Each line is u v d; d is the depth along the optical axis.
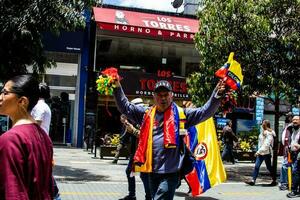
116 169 15.63
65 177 13.17
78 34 23.17
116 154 17.36
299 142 11.56
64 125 23.53
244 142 21.27
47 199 2.97
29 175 2.81
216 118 24.53
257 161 13.67
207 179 9.52
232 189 12.68
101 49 24.44
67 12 12.92
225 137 19.88
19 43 13.07
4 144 2.76
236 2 14.37
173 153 5.31
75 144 23.45
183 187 12.51
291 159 12.02
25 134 2.86
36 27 12.96
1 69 12.98
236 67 5.06
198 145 9.62
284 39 14.24
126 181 13.06
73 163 16.89
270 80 14.21
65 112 23.58
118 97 5.54
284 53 14.60
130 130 8.49
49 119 6.36
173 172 5.29
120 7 23.88
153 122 5.38
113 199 10.07
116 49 24.70
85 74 23.53
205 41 14.94
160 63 25.42
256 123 25.39
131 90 24.05
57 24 12.96
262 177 15.75
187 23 24.36
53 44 22.84
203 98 15.24
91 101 23.56
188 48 25.83
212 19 14.90
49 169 3.04
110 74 5.47
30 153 2.82
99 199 10.02
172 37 23.78
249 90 14.52
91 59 23.84
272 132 13.79
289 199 11.16
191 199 10.55
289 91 14.39
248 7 14.38
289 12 14.70
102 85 5.46
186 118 5.41
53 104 23.36
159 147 5.30
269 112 25.81
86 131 22.95
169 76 24.52
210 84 15.04
